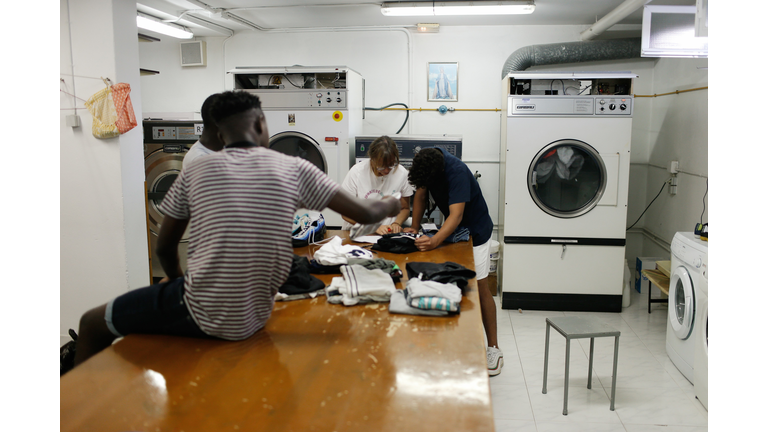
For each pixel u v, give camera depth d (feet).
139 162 10.20
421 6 13.30
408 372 3.92
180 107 17.69
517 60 15.30
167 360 4.13
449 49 16.26
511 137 13.17
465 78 16.33
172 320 4.43
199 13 14.08
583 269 13.39
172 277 5.08
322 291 5.86
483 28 16.07
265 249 4.31
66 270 10.22
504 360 10.44
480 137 16.55
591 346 9.07
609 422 8.04
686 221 13.30
